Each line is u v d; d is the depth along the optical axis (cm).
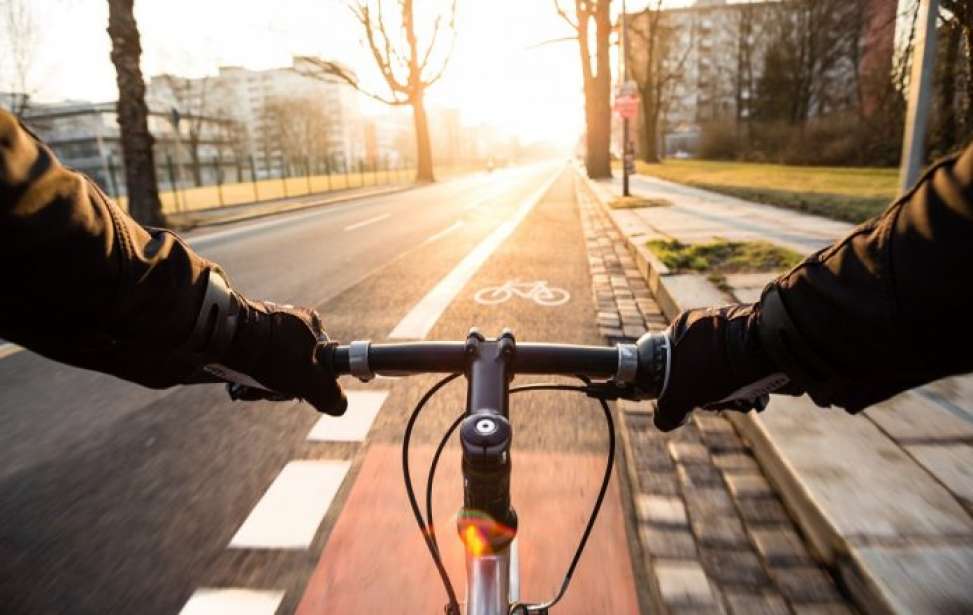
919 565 182
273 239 1244
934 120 1577
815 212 1131
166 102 6762
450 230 1316
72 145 6681
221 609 212
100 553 243
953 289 58
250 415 368
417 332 539
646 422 333
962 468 236
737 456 290
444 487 287
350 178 5431
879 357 67
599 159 3002
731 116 6181
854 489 223
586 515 260
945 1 1225
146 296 75
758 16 5038
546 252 962
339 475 298
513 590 138
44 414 383
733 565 215
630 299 627
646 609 208
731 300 520
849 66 4147
